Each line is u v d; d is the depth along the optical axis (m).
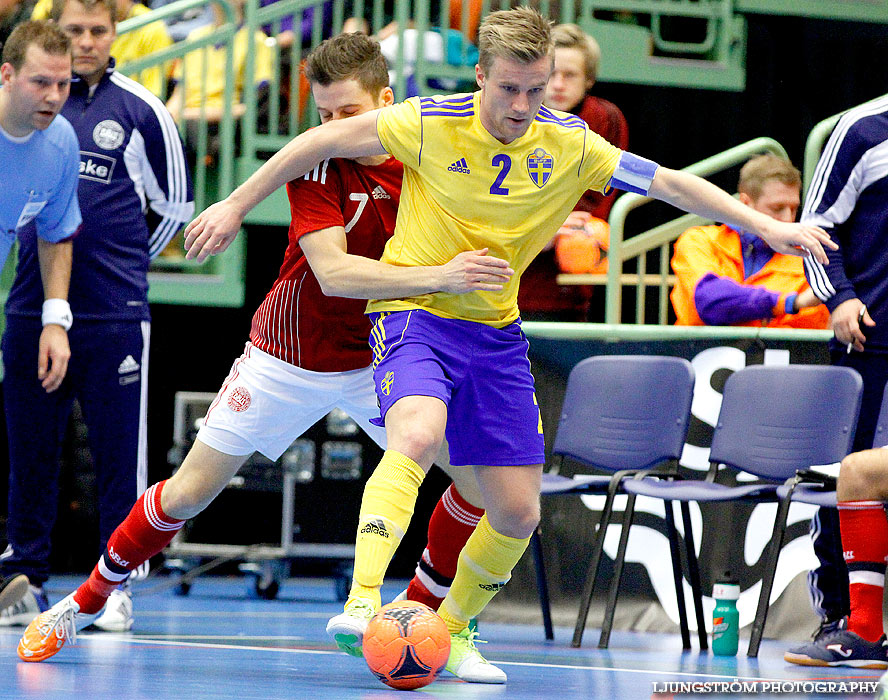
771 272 19.92
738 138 29.91
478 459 10.59
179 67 26.73
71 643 12.20
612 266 21.16
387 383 10.28
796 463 16.20
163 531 11.84
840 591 15.30
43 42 13.77
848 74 30.09
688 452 18.50
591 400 17.89
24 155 14.41
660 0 27.77
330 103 11.16
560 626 18.83
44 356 15.68
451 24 27.14
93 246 16.48
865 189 15.38
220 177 25.47
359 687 10.30
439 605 12.29
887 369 15.44
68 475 26.95
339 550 23.38
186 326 28.14
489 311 10.53
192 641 14.77
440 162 10.31
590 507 18.92
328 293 10.68
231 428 11.59
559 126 10.55
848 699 10.02
